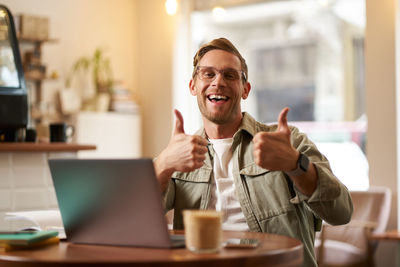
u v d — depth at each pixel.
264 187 1.83
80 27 4.99
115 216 1.36
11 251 1.31
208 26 9.40
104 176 1.34
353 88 9.68
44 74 4.50
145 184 1.29
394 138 4.32
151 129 5.43
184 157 1.58
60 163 1.39
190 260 1.14
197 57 1.98
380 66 4.37
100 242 1.40
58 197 1.43
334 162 6.11
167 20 5.37
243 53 10.38
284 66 10.38
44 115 4.53
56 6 4.78
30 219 2.07
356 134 7.39
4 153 3.03
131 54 5.50
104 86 5.03
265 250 1.26
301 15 9.56
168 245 1.31
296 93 10.40
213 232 1.23
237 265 1.17
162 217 1.30
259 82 10.63
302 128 7.72
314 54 10.02
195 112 5.41
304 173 1.56
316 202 1.63
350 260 3.92
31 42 4.52
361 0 8.48
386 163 4.34
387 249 4.36
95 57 4.96
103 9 5.21
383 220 4.13
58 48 4.78
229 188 1.88
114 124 4.99
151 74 5.46
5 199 3.02
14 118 3.19
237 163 1.88
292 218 1.79
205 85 1.93
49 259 1.18
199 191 1.90
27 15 4.38
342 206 1.68
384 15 4.36
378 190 4.28
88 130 4.72
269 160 1.48
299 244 1.36
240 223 1.85
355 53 9.57
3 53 3.20
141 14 5.53
